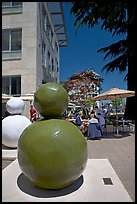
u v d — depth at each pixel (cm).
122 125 1556
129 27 1644
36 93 407
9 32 2077
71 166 359
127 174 551
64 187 387
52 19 2984
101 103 2778
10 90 2047
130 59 1778
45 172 353
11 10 2067
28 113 1873
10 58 2048
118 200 354
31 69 2011
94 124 1147
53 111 399
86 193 375
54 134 360
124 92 1184
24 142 371
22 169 379
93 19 1424
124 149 870
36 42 2027
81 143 380
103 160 583
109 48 2098
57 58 3731
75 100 3762
